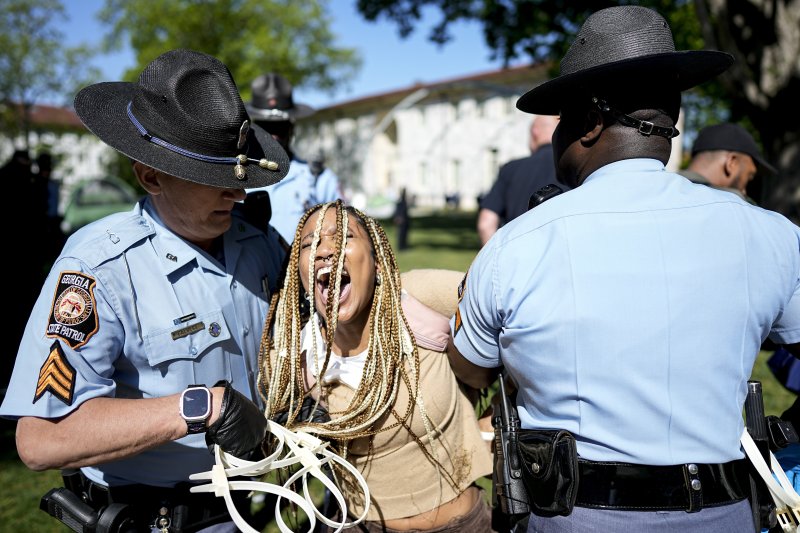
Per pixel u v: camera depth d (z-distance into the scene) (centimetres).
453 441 179
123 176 2661
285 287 173
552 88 143
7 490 358
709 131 336
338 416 170
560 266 133
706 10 755
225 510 175
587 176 148
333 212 166
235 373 175
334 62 2781
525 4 1251
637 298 130
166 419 139
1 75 2591
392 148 4081
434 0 1445
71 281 150
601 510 134
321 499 327
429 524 179
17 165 581
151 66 157
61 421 139
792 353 149
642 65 134
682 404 131
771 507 147
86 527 161
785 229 139
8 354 518
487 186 3362
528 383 144
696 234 133
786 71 710
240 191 162
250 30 2608
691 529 133
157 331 161
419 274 188
